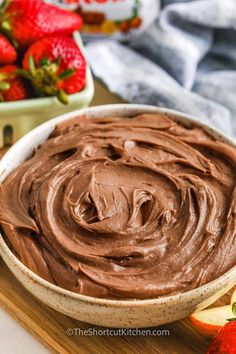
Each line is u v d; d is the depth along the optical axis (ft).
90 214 1.24
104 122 1.43
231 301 1.28
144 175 1.30
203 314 1.26
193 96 1.72
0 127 1.58
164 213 1.23
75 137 1.38
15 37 1.61
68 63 1.55
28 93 1.58
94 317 1.17
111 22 1.84
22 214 1.26
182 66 1.81
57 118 1.42
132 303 1.13
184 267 1.18
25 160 1.40
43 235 1.22
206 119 1.68
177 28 1.86
